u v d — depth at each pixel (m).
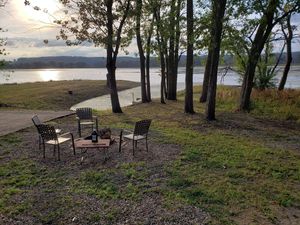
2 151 10.67
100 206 6.68
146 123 10.38
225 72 25.91
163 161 9.66
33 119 10.74
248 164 9.57
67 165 9.32
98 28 19.34
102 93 49.56
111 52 20.47
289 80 65.56
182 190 7.50
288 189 7.77
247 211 6.56
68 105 36.41
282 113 18.92
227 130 14.86
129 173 8.52
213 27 16.58
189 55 19.00
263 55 30.89
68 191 7.44
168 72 28.97
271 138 13.42
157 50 25.11
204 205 6.76
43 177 8.37
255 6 17.77
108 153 10.44
